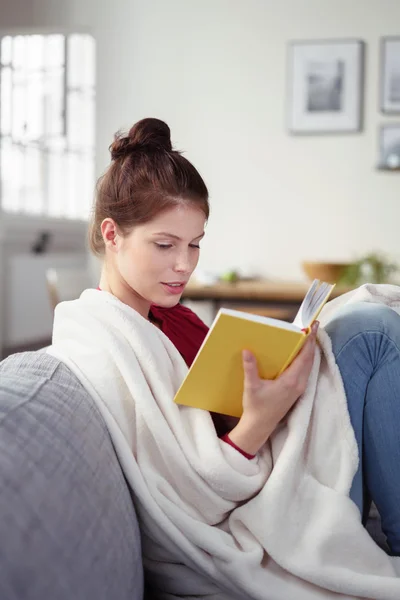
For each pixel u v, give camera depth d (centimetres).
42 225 583
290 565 98
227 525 104
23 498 66
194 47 491
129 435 101
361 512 113
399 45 465
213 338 93
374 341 110
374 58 470
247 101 486
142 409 99
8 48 583
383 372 110
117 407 101
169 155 107
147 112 500
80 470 80
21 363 106
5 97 580
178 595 106
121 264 109
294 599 98
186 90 494
